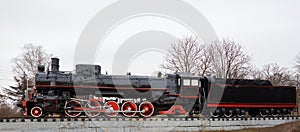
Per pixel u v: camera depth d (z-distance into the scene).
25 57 31.62
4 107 27.56
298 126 18.12
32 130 15.09
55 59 18.23
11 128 14.86
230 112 20.39
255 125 18.91
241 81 21.02
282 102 21.75
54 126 15.40
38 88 17.16
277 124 19.45
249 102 20.81
